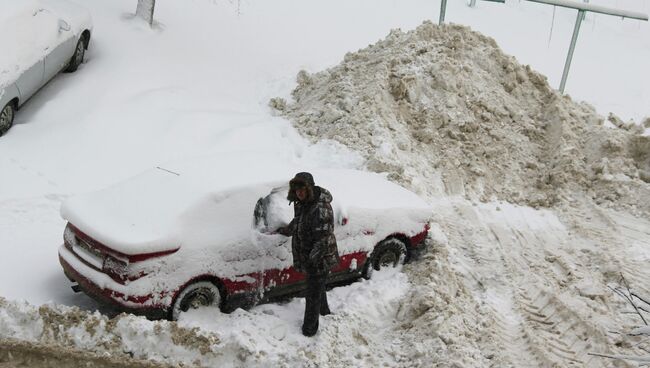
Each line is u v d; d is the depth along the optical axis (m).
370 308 7.21
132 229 6.31
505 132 12.10
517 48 18.30
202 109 11.57
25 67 10.19
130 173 9.62
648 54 20.27
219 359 6.15
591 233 10.03
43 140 9.88
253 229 6.77
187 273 6.39
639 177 11.66
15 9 10.72
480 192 10.86
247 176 7.10
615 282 8.68
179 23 14.73
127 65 12.24
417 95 12.16
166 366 6.04
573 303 7.86
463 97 12.30
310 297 6.48
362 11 18.05
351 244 7.53
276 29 15.79
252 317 6.73
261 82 13.38
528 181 11.43
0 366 5.82
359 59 13.17
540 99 13.03
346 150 10.74
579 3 14.12
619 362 6.74
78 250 6.59
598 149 11.95
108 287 6.20
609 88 17.16
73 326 6.18
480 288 8.14
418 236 8.20
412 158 10.97
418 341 6.75
